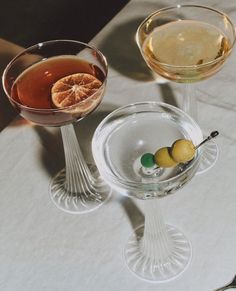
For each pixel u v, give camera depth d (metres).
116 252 0.44
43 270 0.44
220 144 0.50
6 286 0.44
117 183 0.36
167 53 0.50
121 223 0.46
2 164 0.51
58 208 0.48
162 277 0.42
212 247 0.43
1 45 0.80
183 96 0.51
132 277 0.43
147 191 0.35
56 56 0.49
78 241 0.45
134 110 0.41
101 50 0.59
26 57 0.48
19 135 0.53
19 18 1.13
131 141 0.40
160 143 0.40
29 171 0.51
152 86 0.55
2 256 0.45
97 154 0.38
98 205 0.47
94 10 1.10
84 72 0.47
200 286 0.41
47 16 1.11
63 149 0.52
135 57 0.58
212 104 0.53
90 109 0.43
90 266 0.44
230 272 0.42
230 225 0.44
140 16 0.61
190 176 0.36
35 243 0.46
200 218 0.45
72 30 1.08
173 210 0.46
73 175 0.48
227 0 0.61
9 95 0.43
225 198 0.46
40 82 0.47
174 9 0.53
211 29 0.51
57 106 0.44
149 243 0.43
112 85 0.56
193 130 0.40
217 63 0.45
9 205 0.49
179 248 0.44
